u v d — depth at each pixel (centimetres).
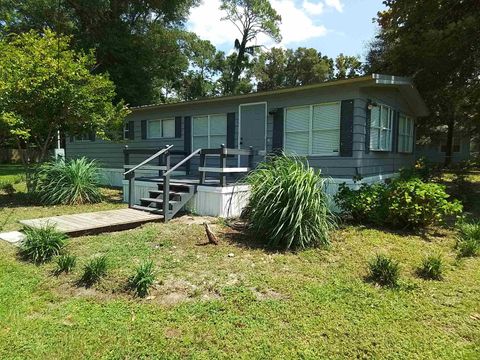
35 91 870
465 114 1853
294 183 548
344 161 887
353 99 868
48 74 876
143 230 641
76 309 348
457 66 1384
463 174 1266
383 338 309
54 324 322
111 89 1034
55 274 431
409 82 981
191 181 852
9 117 842
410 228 668
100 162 1517
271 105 1020
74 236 591
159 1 2259
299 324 327
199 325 322
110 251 517
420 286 421
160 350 286
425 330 325
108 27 2131
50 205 906
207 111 1172
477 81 1402
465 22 1171
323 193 581
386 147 1111
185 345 292
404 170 955
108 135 1180
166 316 336
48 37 933
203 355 280
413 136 1505
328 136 917
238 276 435
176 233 618
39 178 953
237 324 325
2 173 1794
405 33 1374
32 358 276
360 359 281
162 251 524
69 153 1677
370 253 532
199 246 550
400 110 1255
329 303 369
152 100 2422
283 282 420
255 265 473
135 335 305
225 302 366
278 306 360
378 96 1010
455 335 320
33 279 416
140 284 379
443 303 380
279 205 554
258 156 1045
